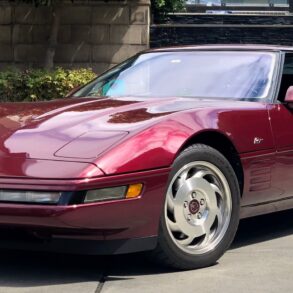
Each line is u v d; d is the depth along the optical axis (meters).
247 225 5.80
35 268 4.36
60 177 3.68
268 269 4.34
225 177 4.37
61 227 3.68
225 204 4.40
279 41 11.47
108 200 3.73
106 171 3.72
